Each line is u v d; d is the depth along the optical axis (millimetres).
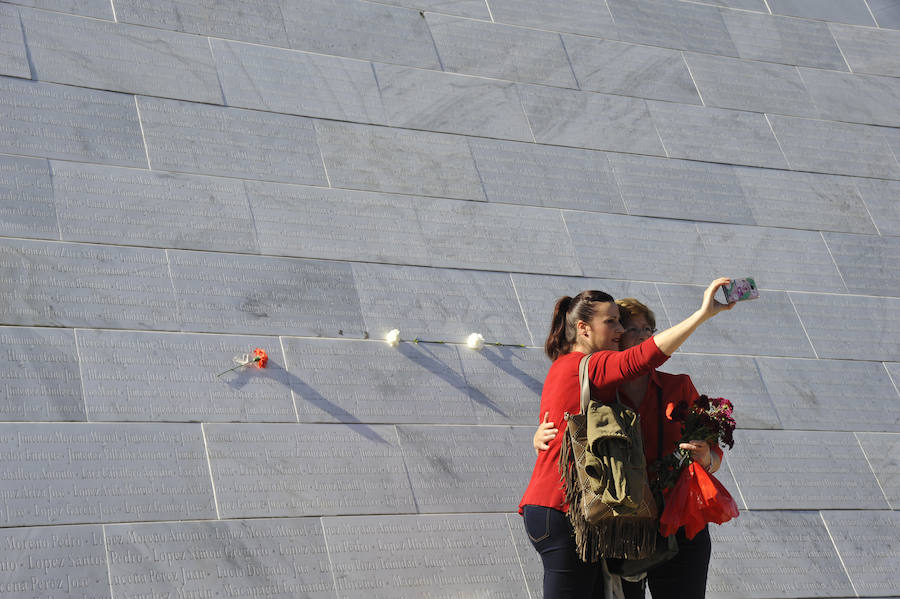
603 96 7426
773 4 8797
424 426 5395
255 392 5137
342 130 6371
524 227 6461
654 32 8055
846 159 7910
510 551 5133
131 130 5762
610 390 4062
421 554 4953
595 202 6797
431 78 6926
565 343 4395
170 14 6355
